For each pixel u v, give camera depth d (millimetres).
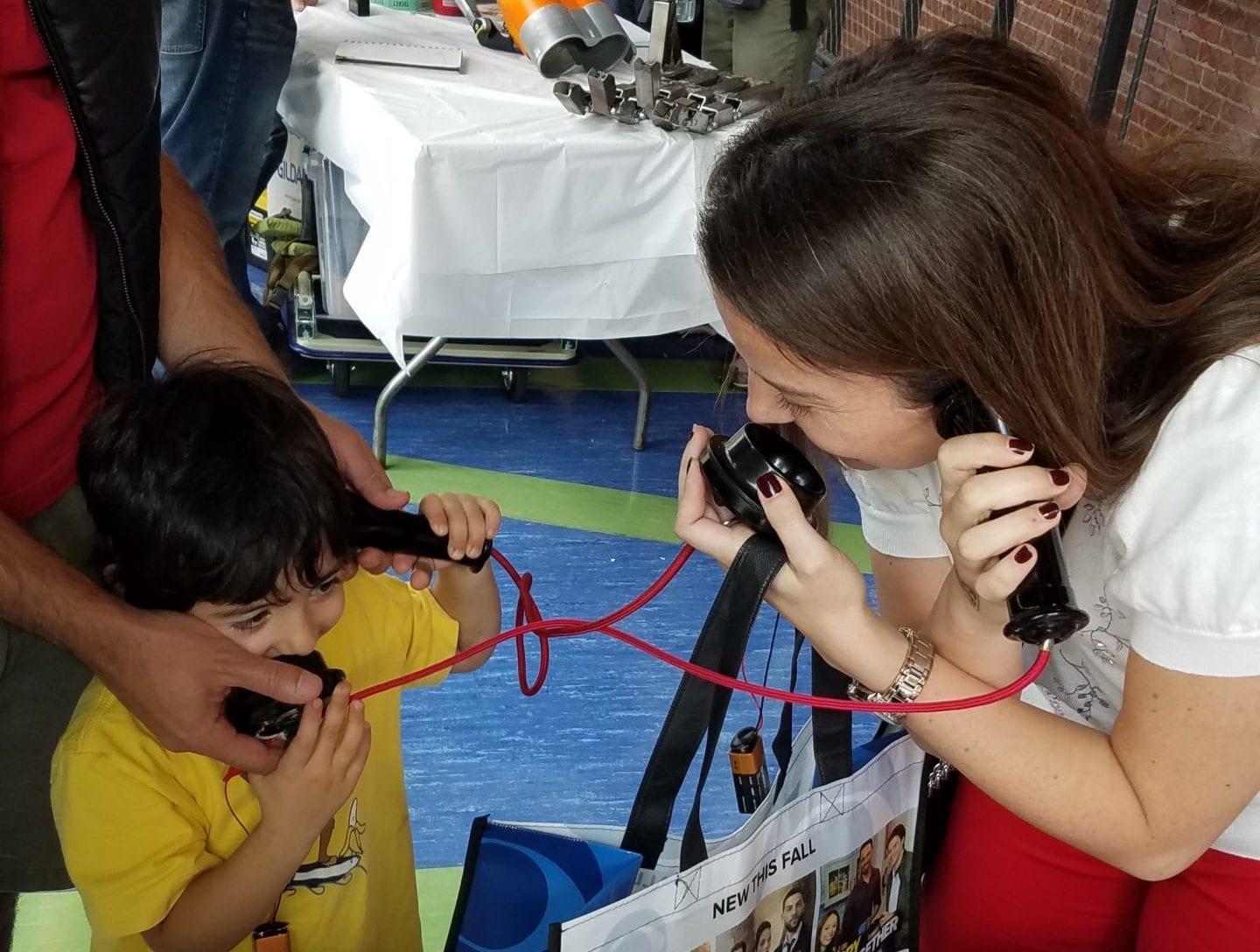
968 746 936
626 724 2186
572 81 2547
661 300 2441
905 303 800
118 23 1027
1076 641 1113
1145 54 4391
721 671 943
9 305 1046
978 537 844
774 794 1131
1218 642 841
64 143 1044
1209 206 939
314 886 1182
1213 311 865
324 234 2904
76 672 1199
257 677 973
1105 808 918
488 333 2344
